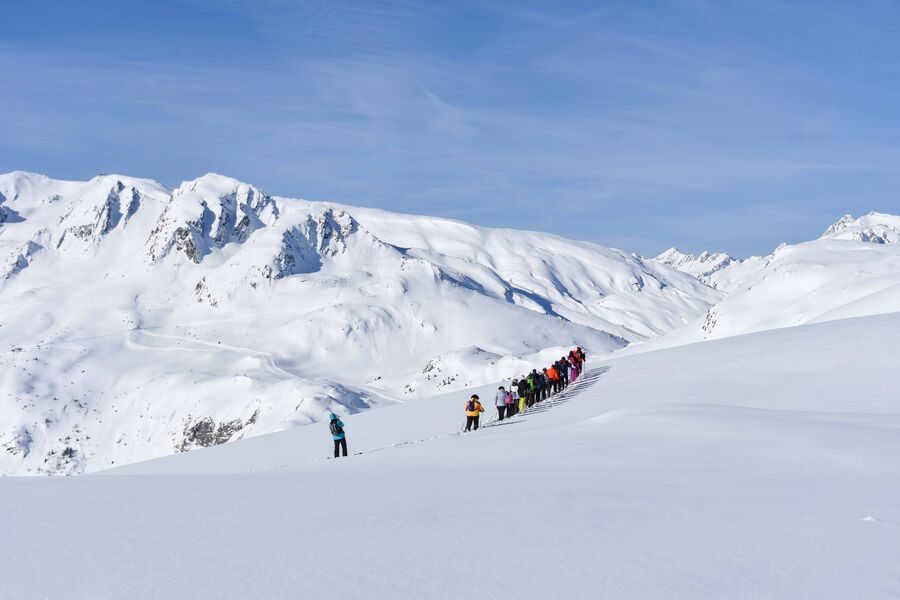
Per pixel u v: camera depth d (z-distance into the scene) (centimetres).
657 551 757
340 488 1205
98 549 797
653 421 1970
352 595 623
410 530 852
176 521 941
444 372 18925
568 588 642
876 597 626
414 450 2061
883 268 12538
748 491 1099
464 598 617
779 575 681
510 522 888
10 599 635
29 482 1400
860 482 1177
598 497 1050
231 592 633
